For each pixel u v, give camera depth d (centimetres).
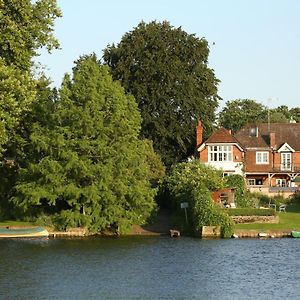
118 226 7012
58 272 4675
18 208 7388
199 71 10262
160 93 9825
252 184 10575
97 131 7012
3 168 7544
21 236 6819
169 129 9931
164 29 10231
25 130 7306
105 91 7100
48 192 6950
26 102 6025
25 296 3919
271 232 6750
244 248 5869
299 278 4475
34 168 6925
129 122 7250
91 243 6294
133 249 5834
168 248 5894
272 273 4656
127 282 4328
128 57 10038
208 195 7081
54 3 6344
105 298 3875
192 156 10488
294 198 9212
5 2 5944
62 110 6950
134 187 7062
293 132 10788
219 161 10081
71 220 6950
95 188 6912
